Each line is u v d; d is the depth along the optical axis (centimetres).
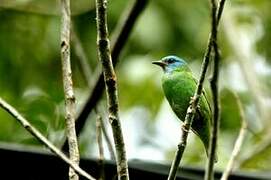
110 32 1378
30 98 1479
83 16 1432
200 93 676
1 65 1526
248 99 1472
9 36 1520
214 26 666
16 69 1524
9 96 1498
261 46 1555
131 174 882
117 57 999
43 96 1475
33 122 1370
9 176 866
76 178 662
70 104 693
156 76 1406
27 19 1510
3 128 1425
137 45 1415
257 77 1384
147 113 1430
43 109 1424
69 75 704
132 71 1403
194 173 907
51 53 1516
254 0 1558
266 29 1555
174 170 665
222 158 1409
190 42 1443
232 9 1503
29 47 1520
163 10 1436
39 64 1526
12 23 1514
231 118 1466
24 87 1518
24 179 866
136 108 1427
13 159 864
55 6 1444
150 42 1412
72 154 673
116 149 644
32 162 866
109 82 642
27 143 1422
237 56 1295
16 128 1430
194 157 1434
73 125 686
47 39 1510
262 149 1194
